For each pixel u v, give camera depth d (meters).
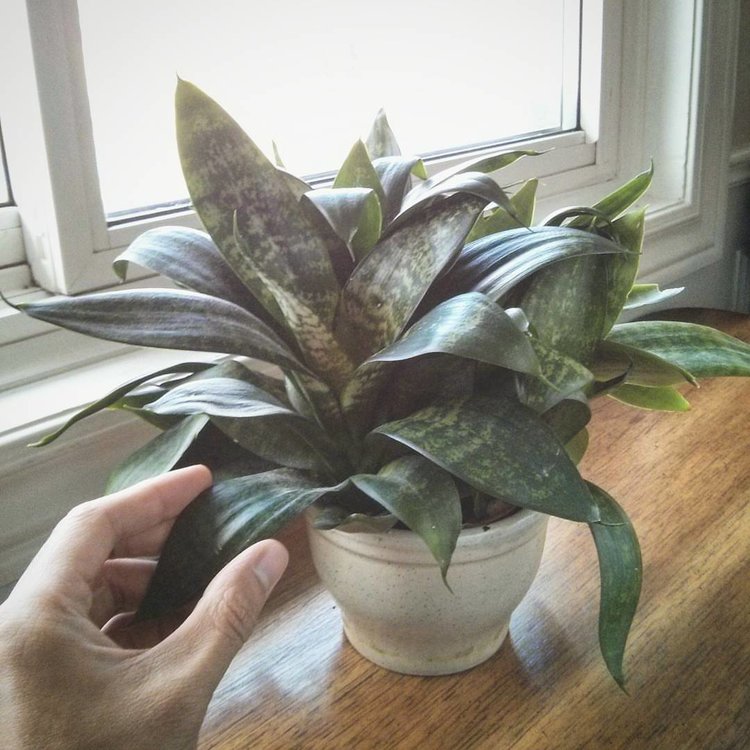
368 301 0.41
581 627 0.53
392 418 0.44
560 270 0.44
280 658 0.52
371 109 0.88
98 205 0.64
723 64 1.10
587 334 0.44
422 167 0.48
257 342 0.39
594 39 1.05
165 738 0.35
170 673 0.36
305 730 0.47
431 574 0.44
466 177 0.39
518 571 0.46
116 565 0.48
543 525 0.46
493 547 0.43
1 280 0.65
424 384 0.43
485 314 0.35
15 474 0.55
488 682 0.49
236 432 0.44
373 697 0.49
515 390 0.43
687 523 0.63
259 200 0.40
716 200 1.16
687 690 0.48
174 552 0.40
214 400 0.41
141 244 0.44
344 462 0.46
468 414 0.40
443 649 0.48
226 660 0.38
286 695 0.49
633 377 0.47
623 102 1.11
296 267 0.40
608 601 0.43
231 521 0.40
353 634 0.51
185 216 0.70
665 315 1.06
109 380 0.62
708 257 1.17
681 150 1.10
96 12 0.65
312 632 0.54
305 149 0.83
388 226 0.41
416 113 0.94
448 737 0.46
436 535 0.36
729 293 1.35
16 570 0.57
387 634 0.48
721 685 0.49
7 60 0.61
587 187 1.09
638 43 1.09
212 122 0.39
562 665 0.50
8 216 0.65
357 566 0.45
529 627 0.53
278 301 0.40
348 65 0.84
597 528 0.44
